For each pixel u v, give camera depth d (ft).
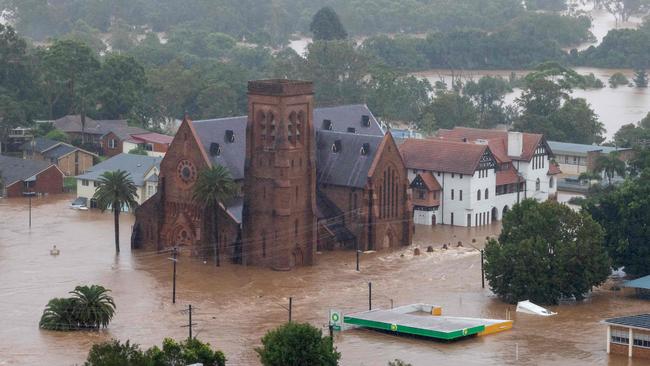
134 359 649.20
